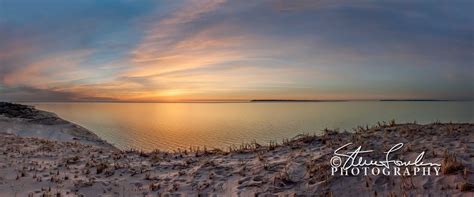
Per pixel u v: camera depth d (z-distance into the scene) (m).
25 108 41.75
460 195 6.39
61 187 9.16
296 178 8.45
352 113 57.19
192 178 9.55
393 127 11.81
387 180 7.53
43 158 13.09
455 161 7.46
